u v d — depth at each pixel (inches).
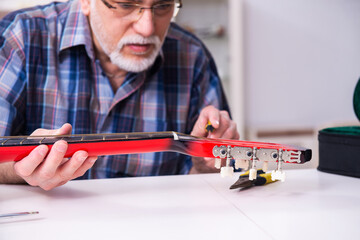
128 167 52.6
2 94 46.7
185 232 23.3
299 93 154.5
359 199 29.6
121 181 35.5
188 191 32.2
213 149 29.6
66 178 30.3
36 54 50.6
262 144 30.0
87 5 48.4
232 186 32.1
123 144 30.0
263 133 139.6
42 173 28.9
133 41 44.9
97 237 22.6
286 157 28.6
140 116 53.9
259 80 151.9
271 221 25.1
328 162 37.8
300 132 141.6
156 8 43.8
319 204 28.5
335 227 24.0
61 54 51.4
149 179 36.3
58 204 28.9
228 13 137.6
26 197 30.7
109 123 52.5
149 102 54.3
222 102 61.1
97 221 25.2
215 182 35.0
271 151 28.6
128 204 28.8
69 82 51.4
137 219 25.6
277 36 150.9
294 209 27.4
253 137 139.0
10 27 50.4
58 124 50.7
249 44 150.2
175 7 48.8
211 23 138.9
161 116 54.6
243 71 150.9
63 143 28.0
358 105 38.9
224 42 139.7
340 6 152.1
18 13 52.0
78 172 31.1
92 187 33.5
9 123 45.9
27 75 49.5
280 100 153.9
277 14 149.9
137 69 47.7
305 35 152.2
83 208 28.0
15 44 49.6
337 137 36.6
